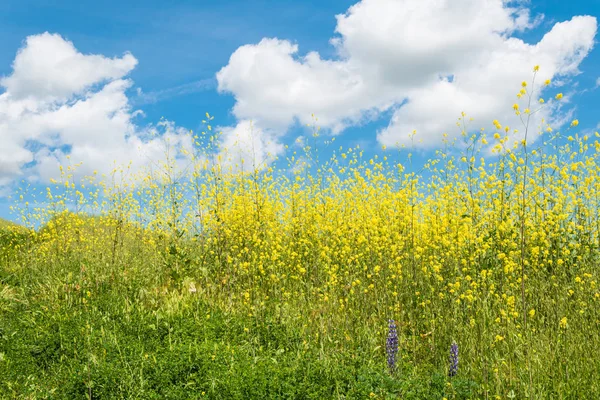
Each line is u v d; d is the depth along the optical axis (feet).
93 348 20.31
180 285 28.35
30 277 32.12
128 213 41.55
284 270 30.99
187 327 22.50
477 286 21.16
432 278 27.71
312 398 16.15
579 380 17.58
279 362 19.38
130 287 28.30
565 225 27.81
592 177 30.04
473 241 23.61
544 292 24.12
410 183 32.60
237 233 33.78
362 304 24.99
